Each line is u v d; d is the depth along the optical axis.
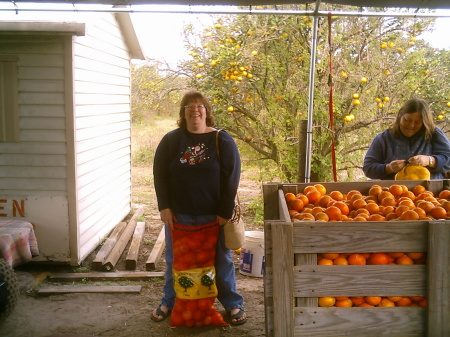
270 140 7.63
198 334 3.91
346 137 7.50
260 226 7.19
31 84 5.11
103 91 6.25
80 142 5.38
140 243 6.16
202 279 3.87
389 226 2.65
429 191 3.53
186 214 3.81
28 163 5.23
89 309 4.42
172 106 12.16
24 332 3.97
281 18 7.00
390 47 7.13
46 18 4.94
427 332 2.68
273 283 2.69
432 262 2.63
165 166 3.84
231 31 7.29
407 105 4.36
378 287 2.69
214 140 3.78
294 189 3.66
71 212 5.26
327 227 2.65
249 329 4.00
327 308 2.70
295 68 7.33
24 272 5.16
